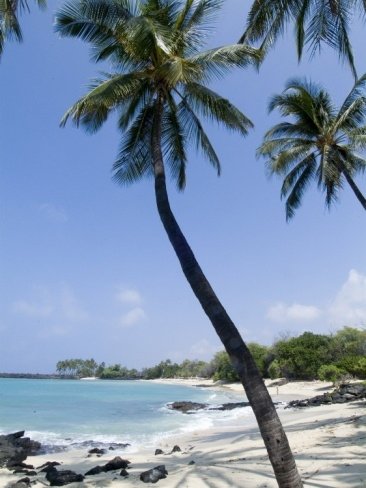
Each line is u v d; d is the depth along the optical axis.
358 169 22.62
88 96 9.58
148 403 41.38
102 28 10.15
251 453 12.55
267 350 64.88
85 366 153.12
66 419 27.67
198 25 10.62
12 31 9.10
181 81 10.35
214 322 6.41
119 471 10.23
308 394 42.66
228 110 11.03
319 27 9.17
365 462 8.91
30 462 13.22
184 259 7.23
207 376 93.94
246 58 9.91
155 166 9.23
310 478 7.79
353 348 54.75
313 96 21.12
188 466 10.45
